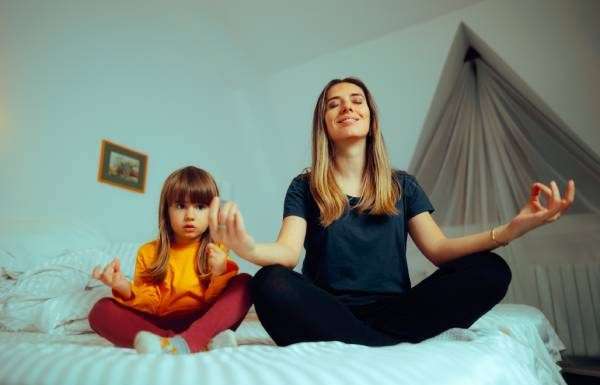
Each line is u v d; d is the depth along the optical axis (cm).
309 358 48
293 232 102
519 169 281
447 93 295
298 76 326
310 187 112
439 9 259
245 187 318
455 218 302
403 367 44
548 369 119
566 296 248
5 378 43
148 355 52
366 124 118
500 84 283
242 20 309
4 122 193
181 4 284
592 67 231
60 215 207
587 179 264
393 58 285
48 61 212
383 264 98
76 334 119
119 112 241
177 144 272
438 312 79
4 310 124
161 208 116
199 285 106
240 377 39
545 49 239
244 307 92
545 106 255
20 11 203
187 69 287
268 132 343
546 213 82
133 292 100
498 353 59
